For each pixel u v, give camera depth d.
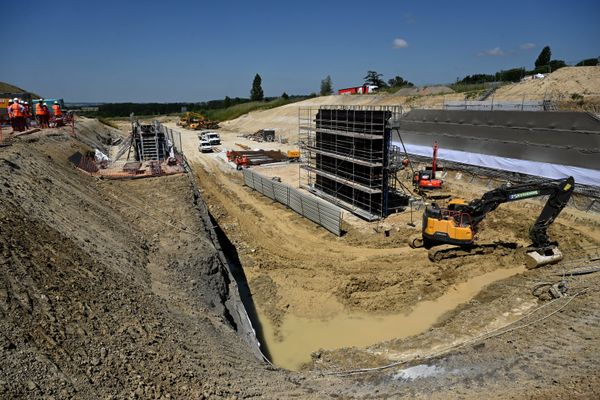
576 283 15.23
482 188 28.41
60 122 35.66
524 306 14.49
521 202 24.69
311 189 30.45
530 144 28.70
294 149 49.34
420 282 16.89
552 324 12.45
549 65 57.19
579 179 25.42
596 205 22.31
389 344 13.11
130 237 14.23
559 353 10.77
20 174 14.09
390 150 23.67
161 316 9.88
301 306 15.88
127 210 16.94
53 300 8.16
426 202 26.34
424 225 18.94
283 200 27.30
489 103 39.22
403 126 40.44
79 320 8.08
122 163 26.28
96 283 9.63
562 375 9.59
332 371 11.29
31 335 7.03
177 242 15.17
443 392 9.38
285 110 73.00
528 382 9.51
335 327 14.80
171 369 8.11
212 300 12.91
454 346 12.49
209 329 10.77
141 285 11.02
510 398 8.81
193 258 14.34
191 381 8.04
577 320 12.45
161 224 16.33
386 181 23.62
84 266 10.05
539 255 17.48
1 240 8.88
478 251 18.72
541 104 34.72
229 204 27.86
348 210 25.86
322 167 29.62
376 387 9.71
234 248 20.62
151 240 14.90
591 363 9.94
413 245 19.84
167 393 7.41
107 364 7.38
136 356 7.96
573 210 22.77
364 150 24.42
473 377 10.02
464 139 33.84
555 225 21.25
